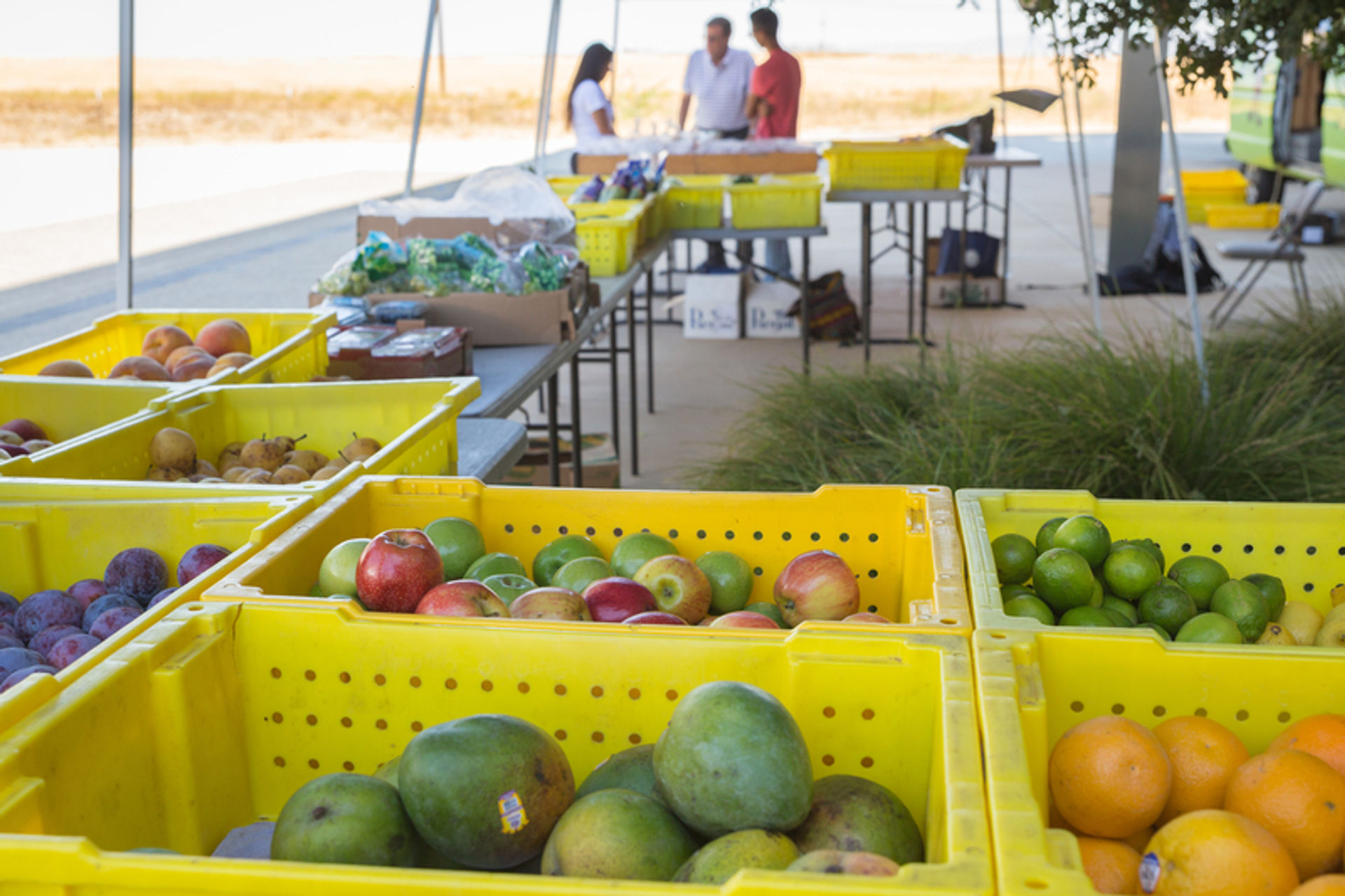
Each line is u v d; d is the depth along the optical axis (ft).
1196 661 3.35
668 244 19.47
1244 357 15.05
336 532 4.68
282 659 3.64
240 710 3.66
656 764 3.04
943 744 2.84
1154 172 26.84
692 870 2.77
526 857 3.03
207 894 2.28
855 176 19.90
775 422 13.34
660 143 23.95
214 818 3.52
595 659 3.48
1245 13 9.89
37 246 28.22
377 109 53.31
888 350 21.68
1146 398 11.52
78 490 5.08
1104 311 23.86
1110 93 76.48
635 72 60.08
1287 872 2.53
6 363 7.96
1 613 4.81
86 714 3.02
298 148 48.60
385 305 10.37
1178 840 2.59
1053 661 3.39
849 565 4.98
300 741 3.69
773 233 18.84
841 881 2.15
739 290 23.17
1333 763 3.04
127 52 10.41
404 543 4.17
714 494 5.00
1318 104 32.71
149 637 3.37
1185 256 12.53
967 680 3.07
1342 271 27.20
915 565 4.79
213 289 23.93
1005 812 2.39
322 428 6.97
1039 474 10.78
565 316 10.72
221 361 8.03
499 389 8.97
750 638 3.42
